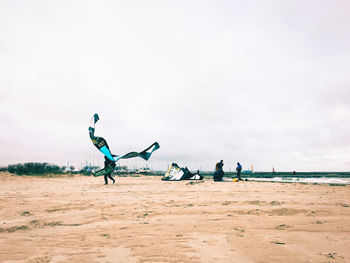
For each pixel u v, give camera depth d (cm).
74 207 561
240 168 1781
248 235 326
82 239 317
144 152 1475
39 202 633
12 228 379
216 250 267
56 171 3125
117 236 329
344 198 652
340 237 311
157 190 945
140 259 241
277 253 254
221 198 672
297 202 579
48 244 296
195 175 1831
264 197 683
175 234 335
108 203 613
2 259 244
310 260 233
